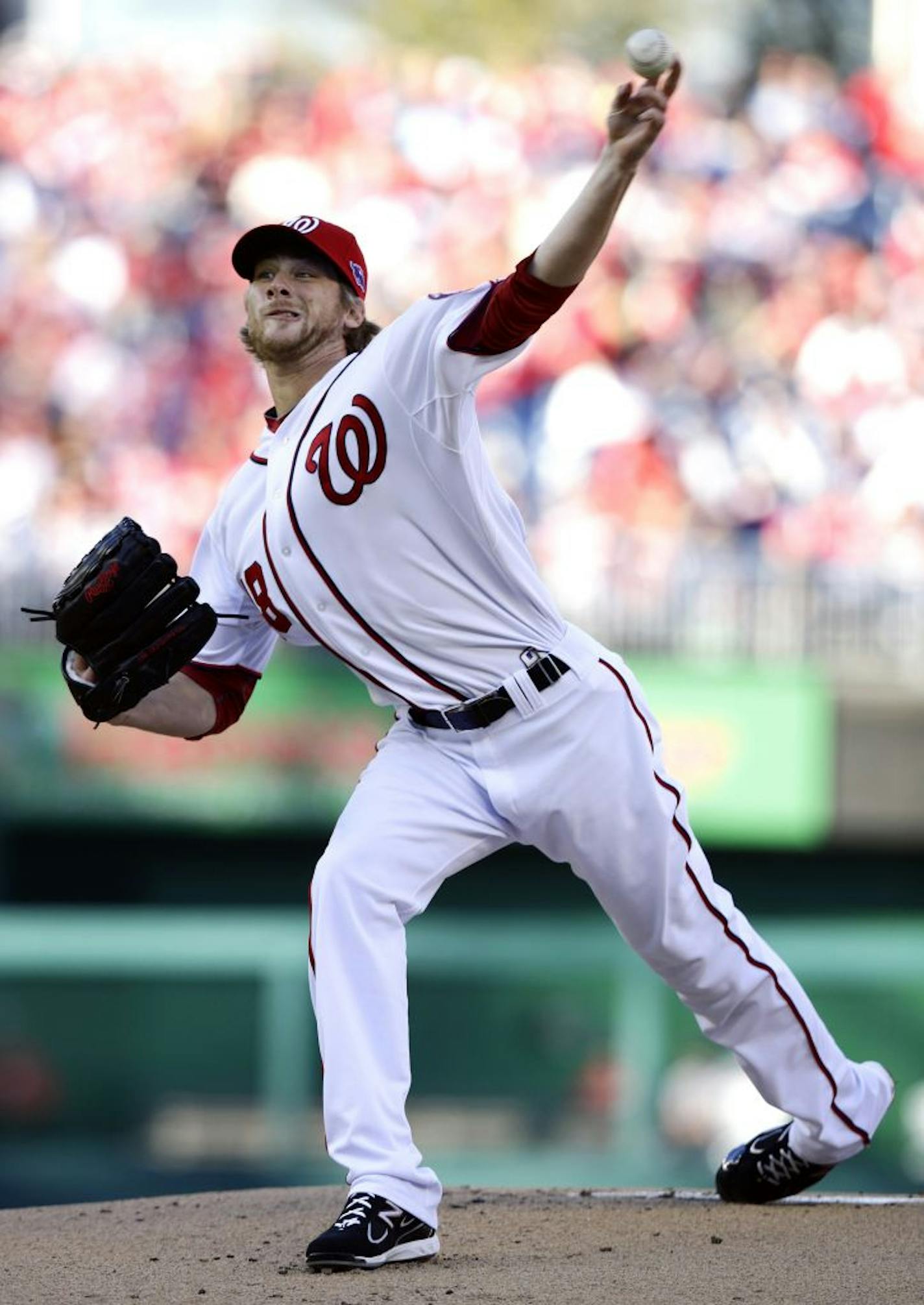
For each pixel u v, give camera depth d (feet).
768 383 138.82
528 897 138.10
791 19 176.24
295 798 120.37
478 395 135.23
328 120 147.33
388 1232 36.65
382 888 38.47
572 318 136.77
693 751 121.70
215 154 145.69
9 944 114.21
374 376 37.55
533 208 145.48
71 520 135.54
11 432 137.69
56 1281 36.68
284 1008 115.14
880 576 124.16
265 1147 114.52
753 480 136.26
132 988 114.73
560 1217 43.21
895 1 171.12
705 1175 115.34
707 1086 115.65
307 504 38.40
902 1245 39.75
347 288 40.52
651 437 135.85
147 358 139.33
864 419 138.82
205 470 137.18
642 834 39.81
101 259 141.28
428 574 38.50
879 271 143.23
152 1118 113.91
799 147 145.79
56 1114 113.29
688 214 141.69
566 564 130.62
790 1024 42.24
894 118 147.64
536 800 39.29
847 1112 43.01
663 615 124.16
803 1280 36.14
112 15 176.04
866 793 121.49
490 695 39.32
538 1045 117.19
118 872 137.08
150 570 39.50
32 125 145.28
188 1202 47.32
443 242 144.15
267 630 43.75
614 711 39.70
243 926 115.34
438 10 201.16
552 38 204.95
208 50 159.63
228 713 43.65
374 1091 37.27
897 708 121.80
